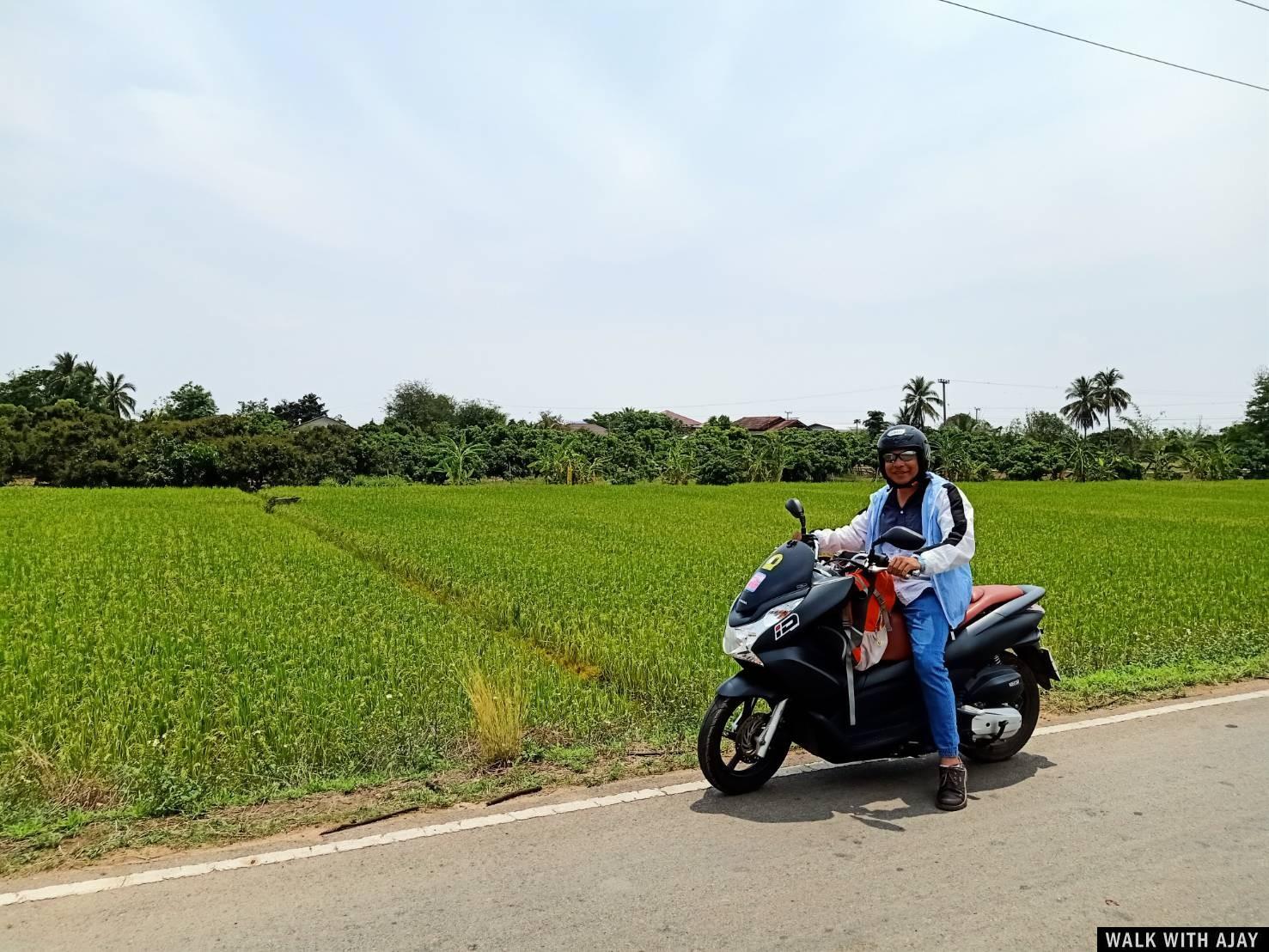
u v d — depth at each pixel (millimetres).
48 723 5801
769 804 4840
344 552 15359
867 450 65562
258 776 5055
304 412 105375
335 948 3328
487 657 7633
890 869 4023
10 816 4469
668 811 4715
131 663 7395
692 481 58656
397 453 56438
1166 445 72188
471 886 3834
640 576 12555
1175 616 9648
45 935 3402
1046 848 4246
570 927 3484
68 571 12641
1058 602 10445
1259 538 19125
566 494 38750
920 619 4973
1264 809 4703
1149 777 5215
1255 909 3648
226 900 3699
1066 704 6711
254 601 10352
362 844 4254
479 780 5070
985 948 3350
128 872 3943
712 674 7273
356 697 6352
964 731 5258
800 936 3430
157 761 5156
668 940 3391
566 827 4492
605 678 7672
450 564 13625
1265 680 7418
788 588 4871
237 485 48906
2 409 48969
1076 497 40938
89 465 45875
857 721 5027
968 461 66062
